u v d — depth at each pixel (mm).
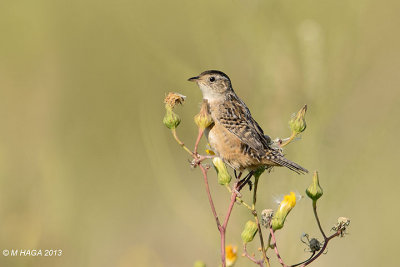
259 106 11117
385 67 13578
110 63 15891
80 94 15750
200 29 12312
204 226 10469
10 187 13195
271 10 11633
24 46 16031
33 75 15945
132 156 15156
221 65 12133
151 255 12492
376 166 13602
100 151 15070
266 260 7469
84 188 14234
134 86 15672
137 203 14430
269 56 11086
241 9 11719
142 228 14086
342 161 11805
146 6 14852
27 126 15086
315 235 12602
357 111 13266
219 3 12312
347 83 11016
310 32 11062
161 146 11281
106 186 14547
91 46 16031
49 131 15133
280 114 10938
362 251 13156
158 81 15352
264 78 11031
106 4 15914
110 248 13531
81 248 13062
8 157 13727
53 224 12742
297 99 10945
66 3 16344
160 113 15227
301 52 11000
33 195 13109
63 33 16250
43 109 15555
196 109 11781
